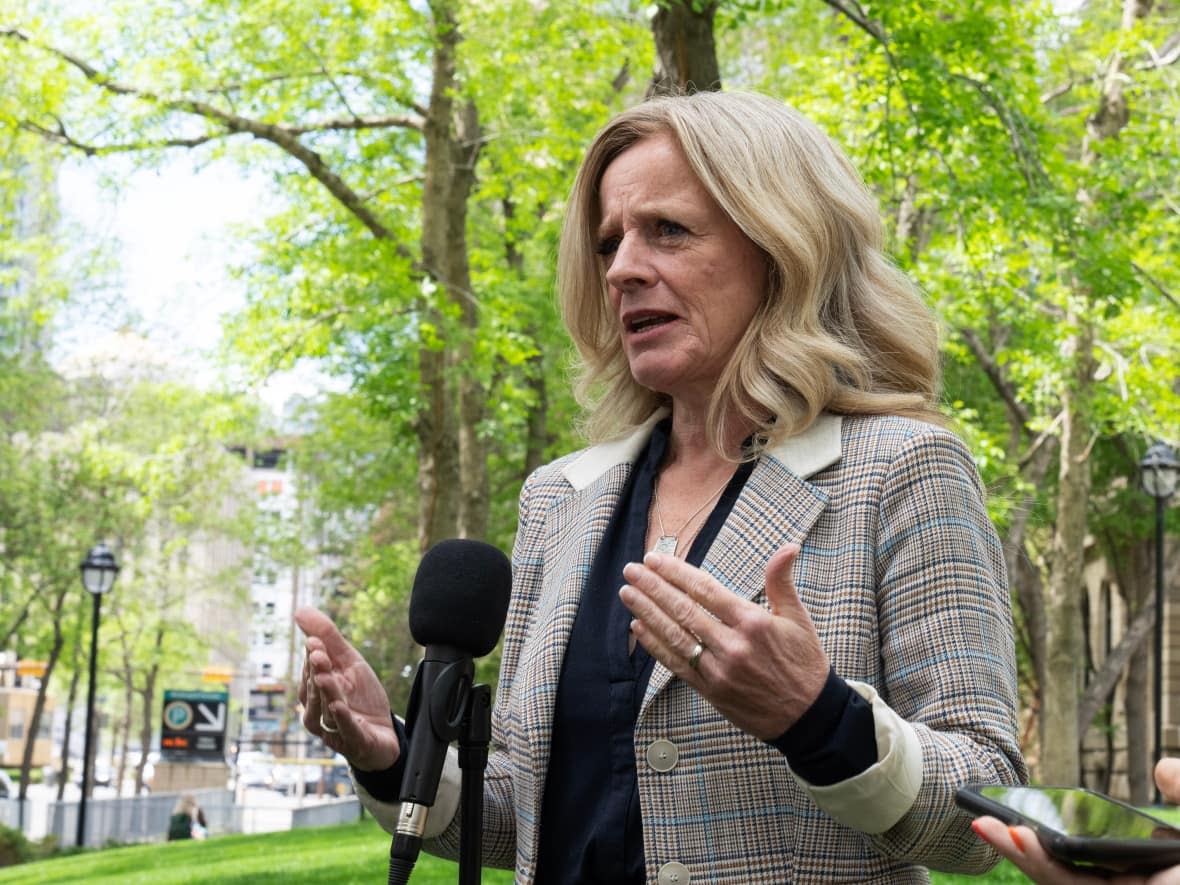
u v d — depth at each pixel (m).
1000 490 3.12
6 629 37.25
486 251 21.48
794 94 16.42
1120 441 27.66
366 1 16.12
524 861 2.10
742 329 2.18
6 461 33.91
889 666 1.96
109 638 43.59
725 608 1.68
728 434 2.21
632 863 2.02
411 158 19.34
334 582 40.75
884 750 1.73
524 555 2.39
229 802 32.38
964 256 15.89
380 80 17.05
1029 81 14.06
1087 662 37.50
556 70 16.80
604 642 2.12
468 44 16.08
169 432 33.69
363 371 19.00
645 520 2.23
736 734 1.95
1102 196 15.87
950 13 13.00
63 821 26.30
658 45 9.37
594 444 2.47
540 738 2.11
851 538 2.01
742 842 1.93
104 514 34.59
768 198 2.12
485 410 21.78
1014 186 12.37
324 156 18.70
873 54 13.69
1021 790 1.55
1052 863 1.39
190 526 38.94
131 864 15.29
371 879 9.68
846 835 1.91
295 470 31.94
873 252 2.26
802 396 2.14
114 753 68.31
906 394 2.18
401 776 2.14
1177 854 1.34
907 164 13.36
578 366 2.55
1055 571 20.47
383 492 31.08
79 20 16.61
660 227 2.19
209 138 17.22
